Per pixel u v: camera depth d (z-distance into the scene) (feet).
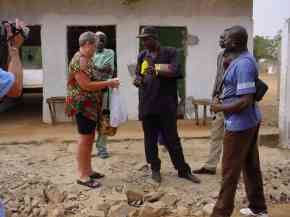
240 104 13.41
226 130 14.05
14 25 9.25
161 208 16.05
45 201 17.42
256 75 13.85
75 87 17.80
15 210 16.62
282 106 26.86
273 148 26.71
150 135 18.99
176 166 19.43
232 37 13.83
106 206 16.48
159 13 33.81
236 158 13.99
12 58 9.20
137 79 18.79
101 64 20.24
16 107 45.09
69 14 33.35
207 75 34.63
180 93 34.94
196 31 34.17
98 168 21.25
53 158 23.66
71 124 33.68
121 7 33.58
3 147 26.63
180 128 31.45
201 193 17.94
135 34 33.81
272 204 17.49
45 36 33.45
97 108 18.25
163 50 18.31
